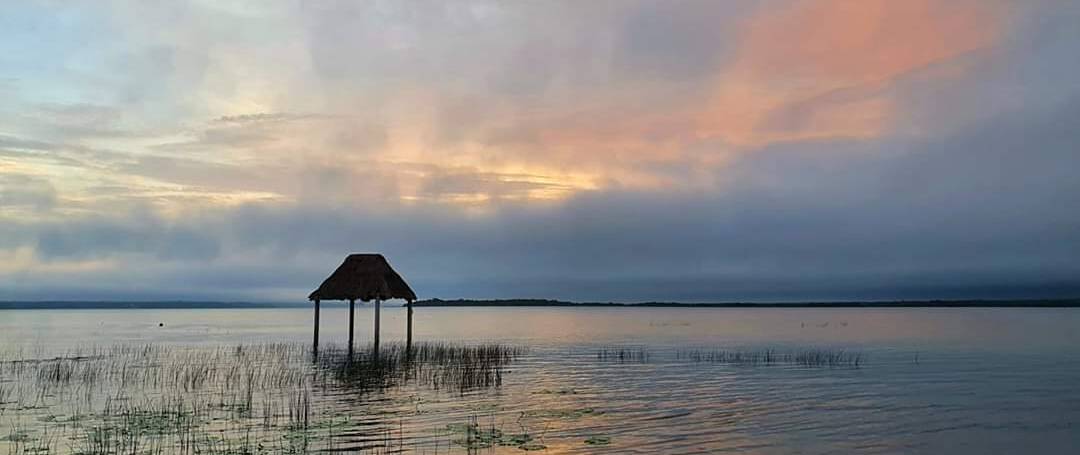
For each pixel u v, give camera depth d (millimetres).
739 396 27688
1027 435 20797
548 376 34250
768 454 18047
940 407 25234
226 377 31797
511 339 72125
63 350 50562
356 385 29453
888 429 21391
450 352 42406
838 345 61469
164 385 29375
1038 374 36031
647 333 88625
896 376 35062
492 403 25141
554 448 18234
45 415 22562
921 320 144875
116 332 87688
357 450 17766
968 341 66875
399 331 93625
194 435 19438
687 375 35188
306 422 21141
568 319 167125
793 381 32750
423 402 25219
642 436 19828
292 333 84750
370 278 42781
